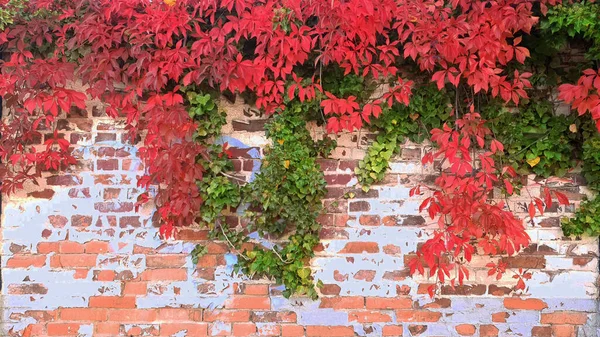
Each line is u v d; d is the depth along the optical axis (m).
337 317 2.79
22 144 2.73
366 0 2.38
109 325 2.79
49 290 2.78
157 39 2.47
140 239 2.79
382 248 2.79
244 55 2.69
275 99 2.62
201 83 2.70
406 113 2.71
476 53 2.51
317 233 2.77
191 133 2.60
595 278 2.75
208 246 2.79
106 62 2.55
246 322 2.79
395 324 2.79
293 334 2.79
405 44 2.50
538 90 2.68
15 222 2.77
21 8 2.50
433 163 2.75
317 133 2.76
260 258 2.71
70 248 2.79
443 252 2.77
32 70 2.53
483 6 2.37
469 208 2.50
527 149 2.69
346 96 2.71
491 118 2.68
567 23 2.25
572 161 2.71
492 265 2.71
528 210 2.74
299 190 2.69
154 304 2.80
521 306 2.76
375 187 2.78
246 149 2.78
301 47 2.50
